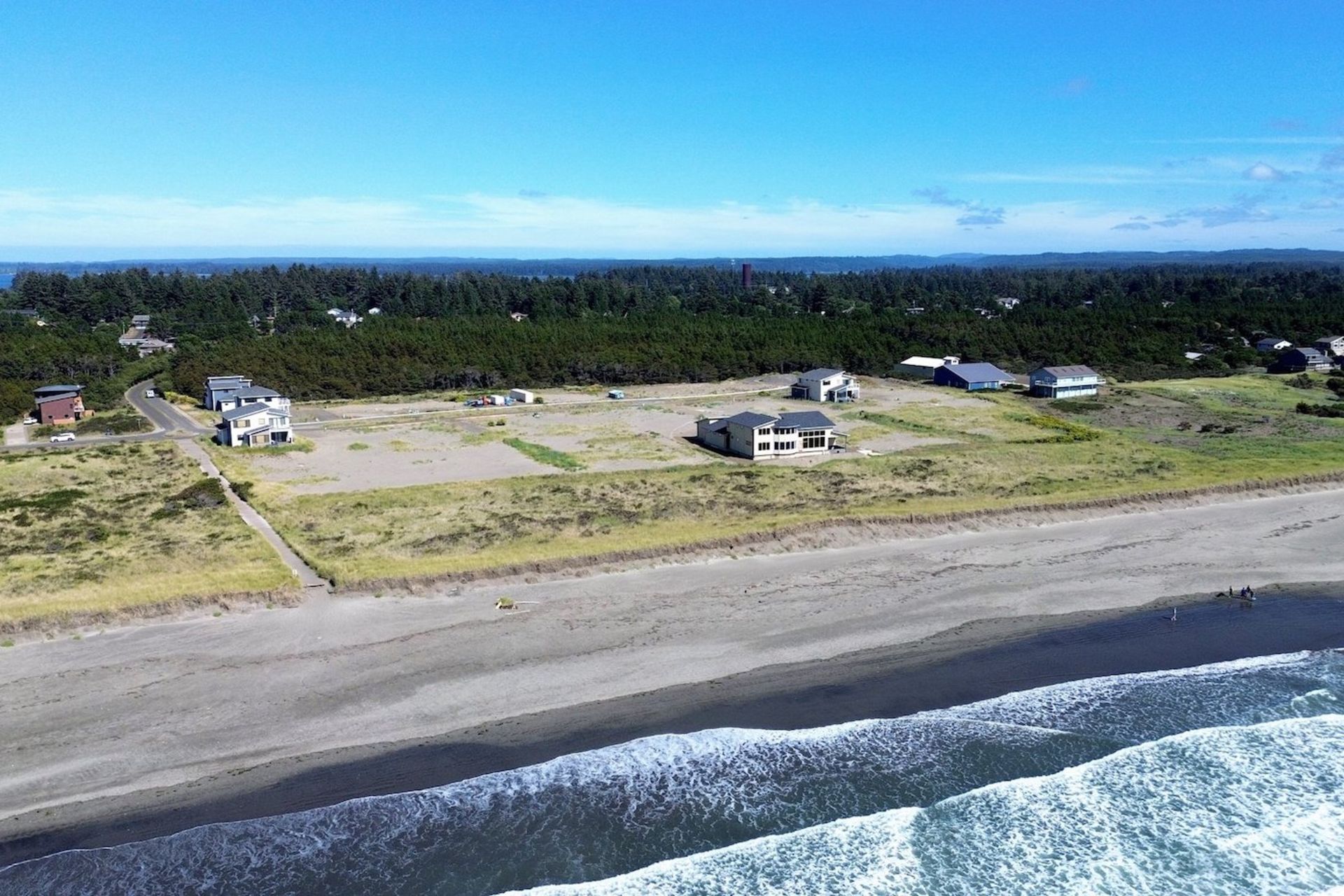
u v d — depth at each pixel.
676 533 53.47
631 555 50.06
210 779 30.59
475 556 49.03
